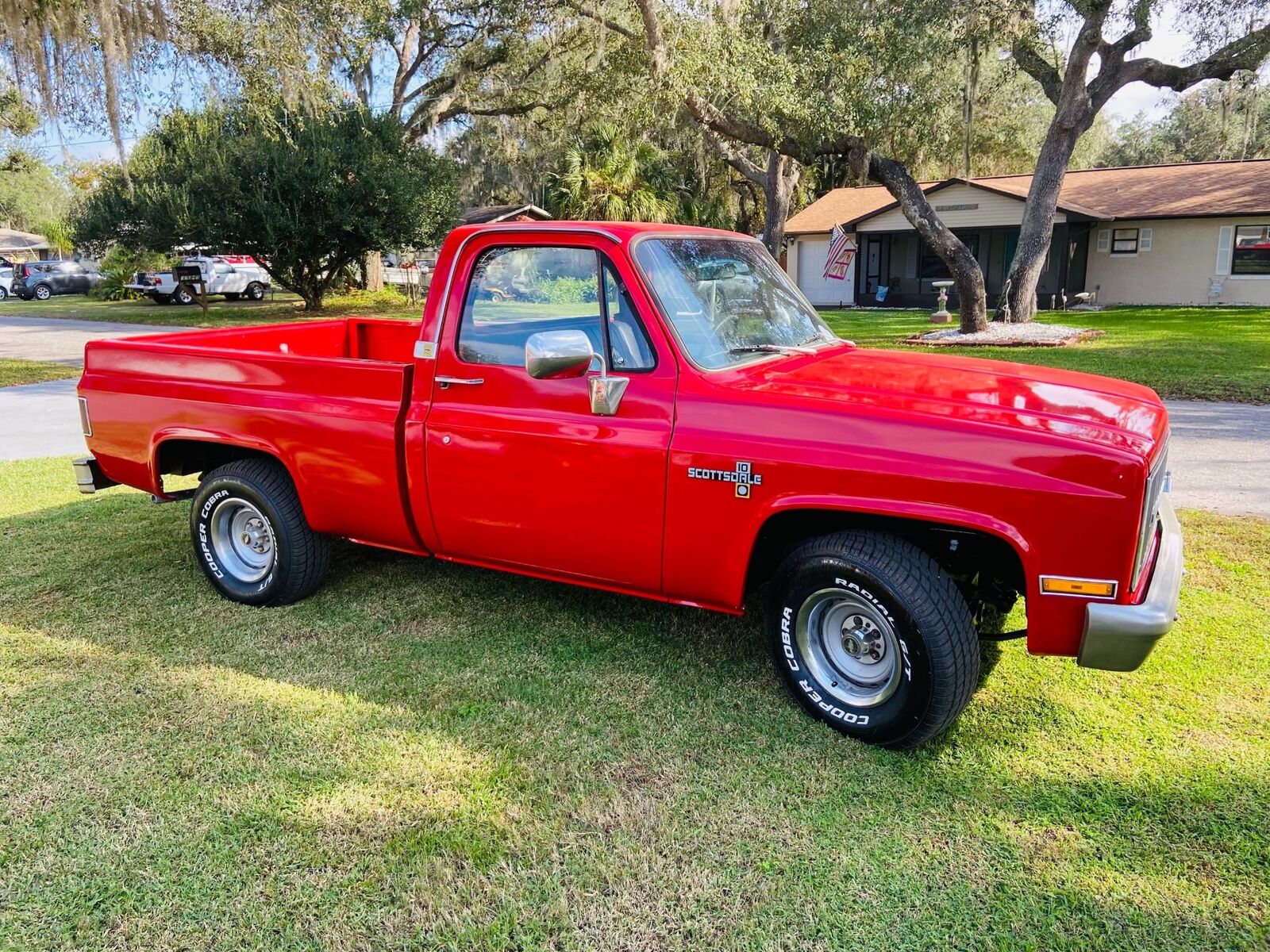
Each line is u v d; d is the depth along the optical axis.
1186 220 24.94
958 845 2.76
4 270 41.97
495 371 3.79
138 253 29.33
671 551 3.47
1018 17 15.93
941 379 3.57
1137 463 2.78
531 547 3.83
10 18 12.00
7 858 2.73
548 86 28.97
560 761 3.22
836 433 3.14
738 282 3.97
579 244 3.60
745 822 2.88
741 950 2.37
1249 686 3.66
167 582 4.99
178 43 15.00
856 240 29.62
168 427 4.67
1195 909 2.49
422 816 2.91
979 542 3.30
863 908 2.51
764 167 33.69
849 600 3.25
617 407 3.49
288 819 2.90
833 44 16.05
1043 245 18.67
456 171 29.50
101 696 3.69
